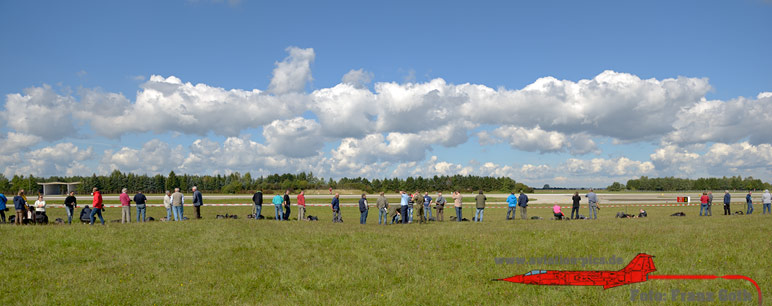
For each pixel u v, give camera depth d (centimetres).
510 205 3091
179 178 12619
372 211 4559
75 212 3969
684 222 2442
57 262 1480
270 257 1540
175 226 2138
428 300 1102
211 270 1386
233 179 13250
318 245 1698
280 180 13288
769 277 1153
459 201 2912
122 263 1476
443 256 1513
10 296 1148
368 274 1321
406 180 12938
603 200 7200
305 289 1203
